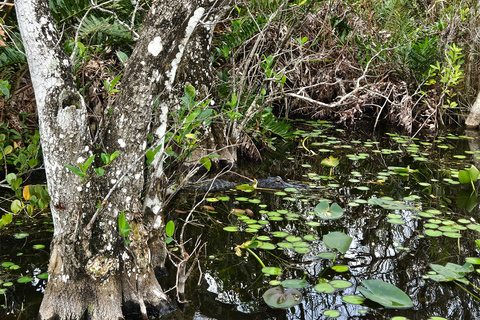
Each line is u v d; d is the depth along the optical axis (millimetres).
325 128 6766
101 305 2098
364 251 2941
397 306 2238
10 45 3789
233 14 5969
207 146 4668
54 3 4121
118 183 2066
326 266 2732
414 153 5543
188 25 2283
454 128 6945
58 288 2107
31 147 3381
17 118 4219
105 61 4773
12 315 2182
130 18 4840
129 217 2213
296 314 2240
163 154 2396
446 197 4016
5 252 2799
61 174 2021
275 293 2385
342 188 4250
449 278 2531
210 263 2756
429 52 6785
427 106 6980
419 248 2990
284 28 5941
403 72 7133
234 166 4832
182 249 2479
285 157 5309
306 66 6824
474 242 3092
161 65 2119
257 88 5684
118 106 2127
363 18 7281
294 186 4246
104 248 2107
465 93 7074
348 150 5656
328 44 6992
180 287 2418
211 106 4586
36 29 1894
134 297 2207
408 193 4113
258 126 5430
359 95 6934
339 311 2270
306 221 3438
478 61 7016
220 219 3459
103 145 2158
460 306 2322
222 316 2221
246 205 3777
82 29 4086
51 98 1951
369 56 6996
